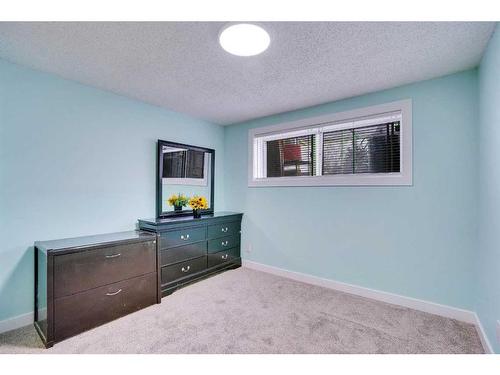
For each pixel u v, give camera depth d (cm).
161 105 306
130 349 177
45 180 224
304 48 182
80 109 245
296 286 294
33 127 217
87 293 203
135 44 178
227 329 203
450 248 224
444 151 226
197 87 252
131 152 285
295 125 320
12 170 207
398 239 249
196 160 352
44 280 196
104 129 262
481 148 199
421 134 236
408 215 243
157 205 304
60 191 233
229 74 224
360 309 238
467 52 187
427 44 177
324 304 248
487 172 182
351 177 277
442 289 227
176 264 280
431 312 231
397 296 248
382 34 165
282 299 258
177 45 179
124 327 206
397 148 257
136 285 233
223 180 394
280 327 206
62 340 188
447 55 192
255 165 363
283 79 234
